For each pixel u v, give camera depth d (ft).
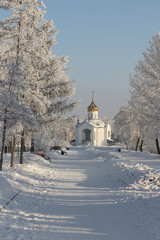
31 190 39.99
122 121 168.76
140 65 93.45
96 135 342.03
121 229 22.24
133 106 96.68
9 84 54.24
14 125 54.54
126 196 34.24
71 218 25.66
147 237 20.01
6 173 47.32
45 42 67.51
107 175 57.21
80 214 27.09
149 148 170.30
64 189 41.45
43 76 70.79
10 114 54.60
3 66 54.08
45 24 67.00
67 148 252.42
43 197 35.32
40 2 64.44
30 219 25.14
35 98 65.57
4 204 29.53
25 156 97.45
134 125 155.22
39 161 84.89
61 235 20.70
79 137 342.44
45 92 73.26
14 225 23.03
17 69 54.03
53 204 31.40
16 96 56.54
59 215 26.71
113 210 28.43
